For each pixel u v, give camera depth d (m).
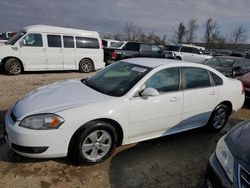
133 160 3.73
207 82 4.64
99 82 4.19
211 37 52.53
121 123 3.55
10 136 3.14
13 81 8.73
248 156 2.35
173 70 4.21
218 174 2.49
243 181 2.22
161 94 3.94
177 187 3.21
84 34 11.50
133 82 3.80
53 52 10.72
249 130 2.81
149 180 3.29
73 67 11.43
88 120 3.26
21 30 10.55
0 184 2.93
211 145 4.48
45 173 3.22
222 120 5.06
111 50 13.05
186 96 4.23
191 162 3.83
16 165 3.35
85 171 3.34
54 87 4.05
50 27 10.63
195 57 17.88
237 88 5.10
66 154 3.25
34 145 3.05
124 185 3.13
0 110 5.37
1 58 9.70
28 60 10.23
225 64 10.36
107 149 3.55
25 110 3.23
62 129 3.12
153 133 4.04
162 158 3.87
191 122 4.49
